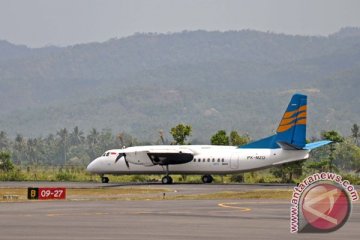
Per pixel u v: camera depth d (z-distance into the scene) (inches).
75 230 4015.8
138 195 6988.2
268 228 4151.1
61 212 5032.0
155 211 5128.0
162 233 3914.9
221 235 3850.9
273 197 6540.4
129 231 3986.2
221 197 6599.4
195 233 3922.2
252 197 6560.0
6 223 4330.7
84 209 5280.5
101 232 3941.9
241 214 4913.9
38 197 6412.4
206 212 5049.2
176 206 5556.1
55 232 3932.1
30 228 4094.5
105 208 5369.1
